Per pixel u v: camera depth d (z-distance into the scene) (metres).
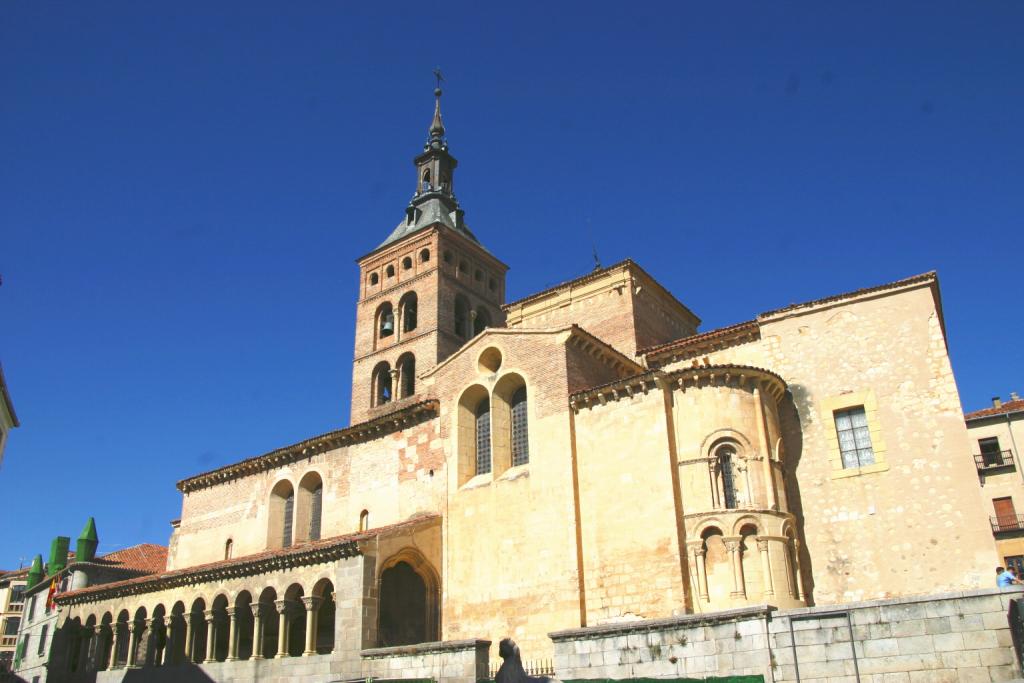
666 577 30.19
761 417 32.78
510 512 35.09
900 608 20.45
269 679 35.31
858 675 20.42
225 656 42.62
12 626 90.81
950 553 30.61
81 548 63.06
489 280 70.44
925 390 33.09
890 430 33.16
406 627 35.66
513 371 37.38
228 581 39.22
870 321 35.12
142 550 65.44
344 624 33.03
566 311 48.31
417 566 36.09
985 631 19.52
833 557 32.41
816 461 34.00
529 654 32.25
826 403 34.72
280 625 35.97
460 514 36.91
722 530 30.39
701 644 22.38
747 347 38.03
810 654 21.02
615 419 33.66
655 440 32.28
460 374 39.69
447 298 63.78
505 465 36.94
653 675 22.84
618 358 38.62
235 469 49.66
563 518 33.22
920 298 34.44
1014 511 51.19
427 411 40.62
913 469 32.25
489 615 34.16
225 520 49.78
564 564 32.53
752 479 31.55
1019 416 53.12
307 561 35.81
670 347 40.47
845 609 20.97
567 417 34.66
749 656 21.61
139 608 43.53
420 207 72.00
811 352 35.84
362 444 43.62
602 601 31.44
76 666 47.25
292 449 46.59
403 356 62.88
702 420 32.28
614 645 23.78
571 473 33.62
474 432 39.06
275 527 47.09
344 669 32.19
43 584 62.50
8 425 39.50
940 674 19.67
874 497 32.53
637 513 31.73
